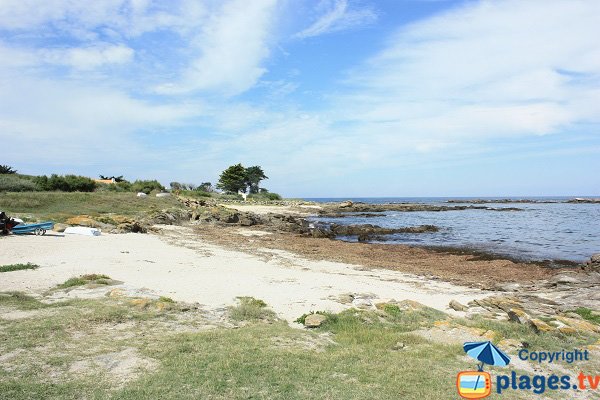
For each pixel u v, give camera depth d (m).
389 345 9.95
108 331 9.73
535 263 27.14
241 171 110.06
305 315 12.66
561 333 11.34
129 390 6.56
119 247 24.12
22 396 6.26
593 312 14.38
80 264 18.14
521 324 11.98
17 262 18.02
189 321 11.16
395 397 6.85
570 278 20.83
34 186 51.91
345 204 100.94
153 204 51.50
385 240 40.12
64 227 29.23
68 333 9.38
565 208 109.19
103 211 42.19
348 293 15.82
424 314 13.23
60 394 6.41
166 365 7.72
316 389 6.98
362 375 7.77
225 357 8.20
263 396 6.62
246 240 34.66
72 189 56.66
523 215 79.75
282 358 8.34
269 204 91.75
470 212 91.69
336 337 10.68
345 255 28.95
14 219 27.55
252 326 11.10
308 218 70.69
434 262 27.14
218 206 61.31
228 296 14.55
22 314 10.66
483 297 17.23
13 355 7.89
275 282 17.59
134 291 13.88
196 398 6.44
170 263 20.47
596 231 47.62
